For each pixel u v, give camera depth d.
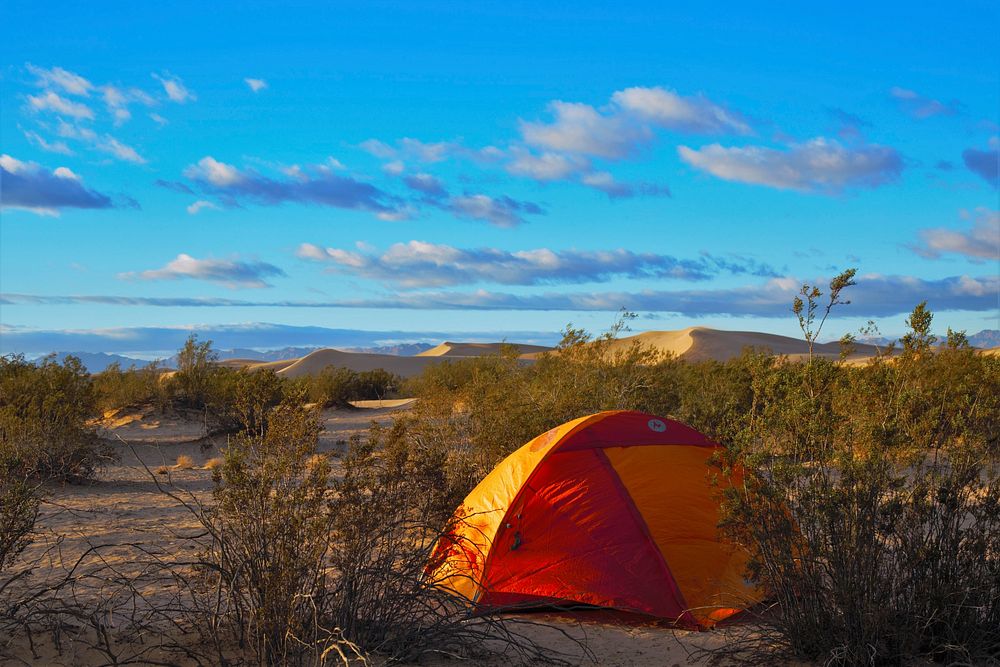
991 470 5.66
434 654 5.60
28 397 15.55
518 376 16.45
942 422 5.90
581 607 7.10
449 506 6.75
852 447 5.61
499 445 11.48
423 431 10.92
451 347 111.75
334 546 5.64
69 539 9.67
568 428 7.91
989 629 5.36
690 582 6.96
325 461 5.46
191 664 5.08
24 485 6.39
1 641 5.43
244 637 5.41
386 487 5.93
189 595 6.99
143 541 9.57
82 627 5.67
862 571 5.30
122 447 19.64
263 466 5.38
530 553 7.32
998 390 6.46
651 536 7.18
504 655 5.77
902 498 5.50
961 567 5.40
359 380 42.75
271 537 5.20
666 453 7.73
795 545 5.52
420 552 5.93
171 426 24.64
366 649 5.25
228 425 21.81
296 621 4.93
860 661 5.17
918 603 5.33
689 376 18.61
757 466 5.71
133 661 4.97
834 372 5.94
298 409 5.68
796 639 5.45
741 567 7.04
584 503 7.41
